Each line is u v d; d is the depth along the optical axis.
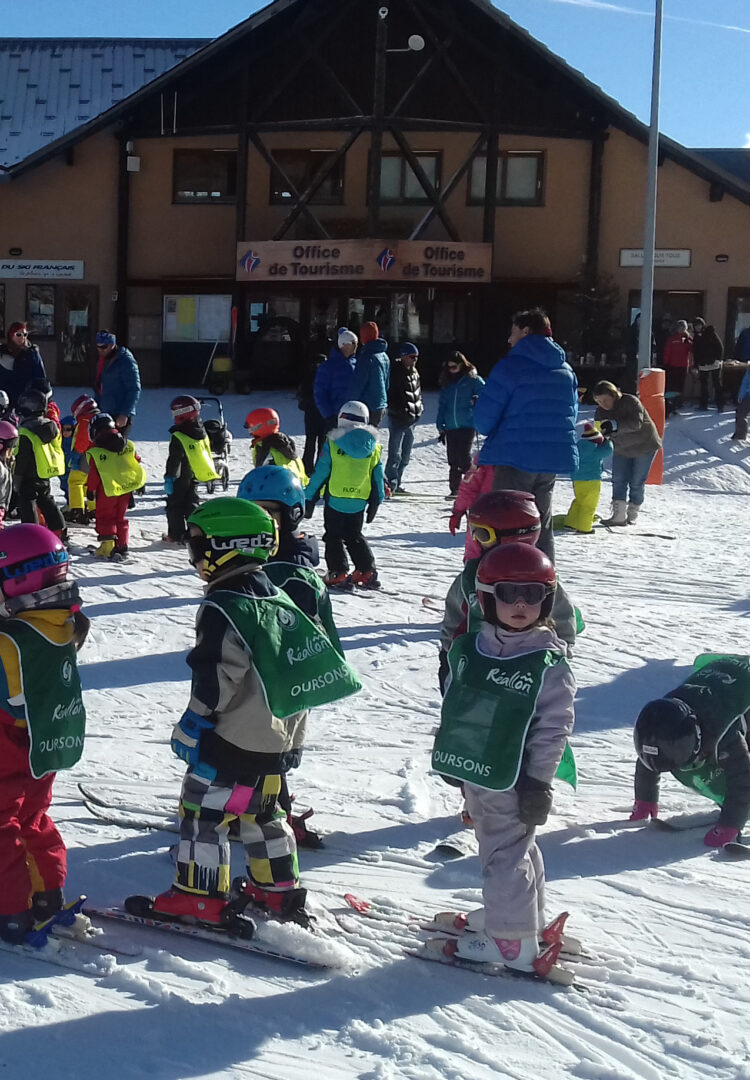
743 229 26.45
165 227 27.66
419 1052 3.19
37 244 27.64
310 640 3.79
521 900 3.61
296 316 27.19
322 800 5.18
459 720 3.58
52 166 27.36
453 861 4.57
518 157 26.92
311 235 26.95
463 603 4.80
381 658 7.64
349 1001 3.49
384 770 5.59
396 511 14.02
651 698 6.91
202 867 3.84
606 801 5.28
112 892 4.19
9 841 3.64
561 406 7.36
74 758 3.70
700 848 4.74
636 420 13.58
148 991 3.48
